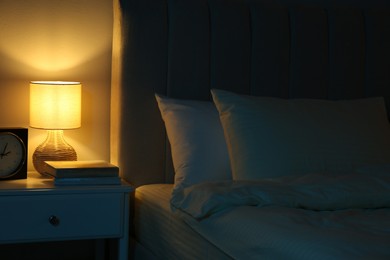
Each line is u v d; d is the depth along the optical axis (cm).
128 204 237
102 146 280
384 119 263
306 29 290
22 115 268
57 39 270
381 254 140
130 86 261
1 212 221
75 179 234
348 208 203
